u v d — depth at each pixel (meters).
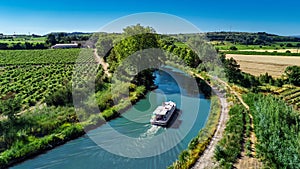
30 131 28.67
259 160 23.20
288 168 21.09
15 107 30.77
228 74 56.22
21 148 25.52
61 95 37.22
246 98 42.00
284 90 50.75
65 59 95.50
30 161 24.62
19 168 23.58
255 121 31.33
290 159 21.34
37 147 25.97
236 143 25.81
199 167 22.41
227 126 30.34
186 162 22.73
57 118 31.88
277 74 66.06
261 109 32.25
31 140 27.25
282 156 22.14
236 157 23.78
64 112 33.56
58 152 26.16
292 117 30.12
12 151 24.78
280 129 27.30
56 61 91.81
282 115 30.19
